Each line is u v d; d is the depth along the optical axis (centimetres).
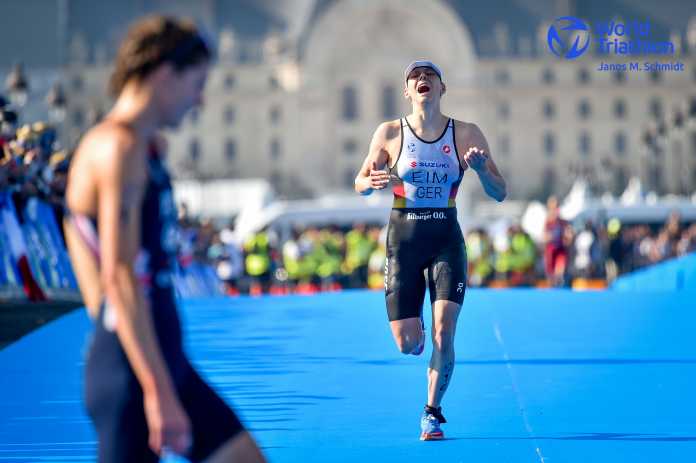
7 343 3145
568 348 2869
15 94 7600
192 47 898
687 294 4572
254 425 1903
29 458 1666
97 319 897
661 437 1761
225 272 8425
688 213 13038
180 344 920
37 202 4444
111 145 859
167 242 916
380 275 9675
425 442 1752
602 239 11019
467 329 3334
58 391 2250
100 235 880
